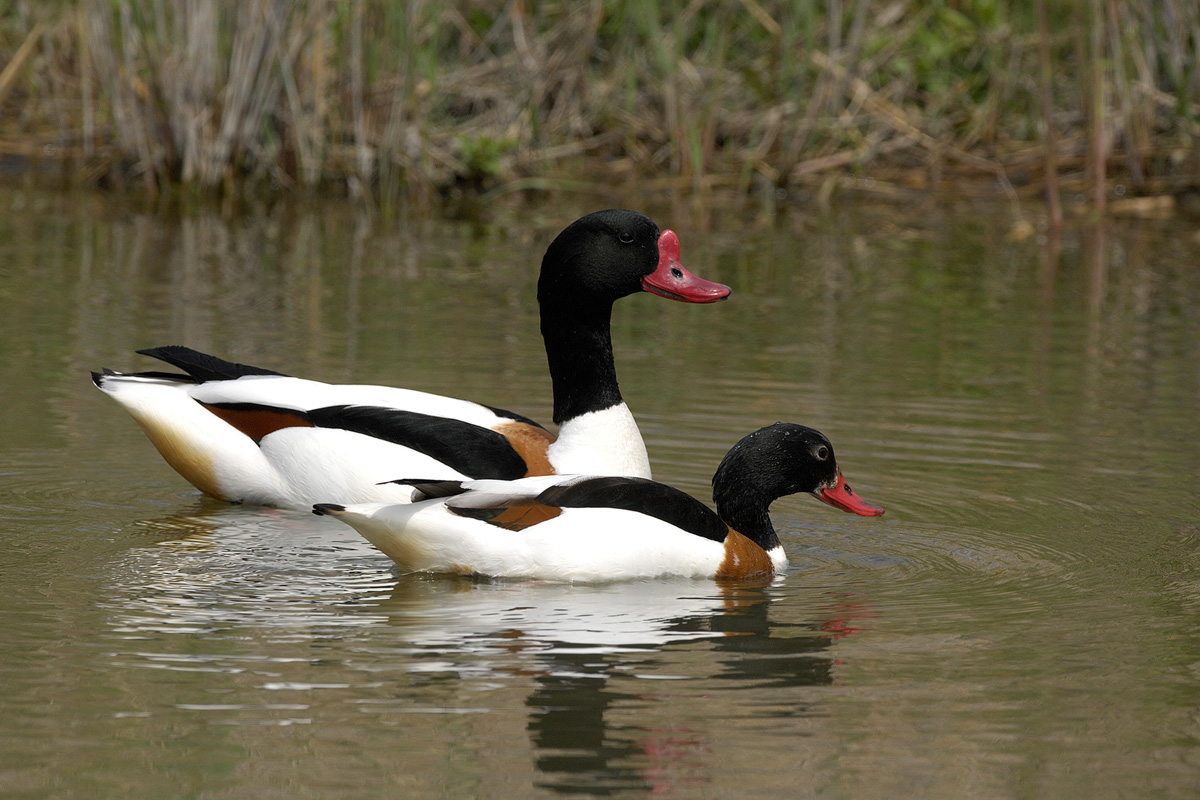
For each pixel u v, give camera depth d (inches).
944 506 449.1
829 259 863.1
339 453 438.0
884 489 464.4
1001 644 335.6
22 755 269.9
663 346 654.5
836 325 699.4
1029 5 1088.2
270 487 448.5
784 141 1063.6
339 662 316.5
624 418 456.1
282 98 1031.6
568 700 298.7
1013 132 1118.4
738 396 569.0
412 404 453.7
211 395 456.8
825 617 354.3
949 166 1095.6
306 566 389.1
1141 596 370.0
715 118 1088.8
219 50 1008.9
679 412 544.4
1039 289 790.5
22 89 1134.4
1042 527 429.7
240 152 1018.7
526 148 1072.2
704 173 1069.1
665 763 272.2
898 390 583.2
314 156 1027.9
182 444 453.1
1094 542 415.8
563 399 456.8
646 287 456.8
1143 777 270.8
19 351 602.2
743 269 829.2
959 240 926.4
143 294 717.9
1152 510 444.8
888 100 1112.8
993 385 593.6
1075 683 312.3
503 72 1095.6
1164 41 1058.7
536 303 725.9
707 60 1113.4
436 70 1063.6
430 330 661.9
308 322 669.9
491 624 342.6
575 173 1068.5
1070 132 1103.0
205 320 666.2
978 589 376.5
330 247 866.8
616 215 452.1
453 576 382.0
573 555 374.9
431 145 1055.0
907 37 1100.5
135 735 278.8
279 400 453.7
